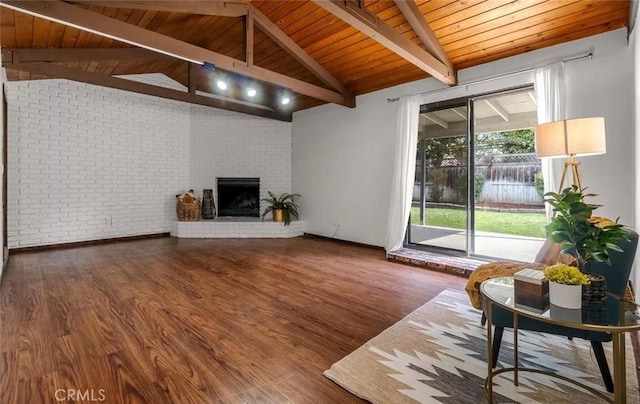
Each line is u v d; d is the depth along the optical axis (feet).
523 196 19.17
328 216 18.84
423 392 5.26
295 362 6.11
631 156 9.50
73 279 10.96
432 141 14.76
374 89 16.20
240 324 7.70
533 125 15.67
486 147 20.16
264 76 12.44
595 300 4.68
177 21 12.63
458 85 13.29
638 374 5.71
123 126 18.10
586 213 4.74
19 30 10.87
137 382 5.40
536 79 11.01
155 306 8.69
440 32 11.43
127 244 17.13
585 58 10.28
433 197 14.83
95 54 13.32
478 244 16.93
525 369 5.55
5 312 8.13
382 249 16.05
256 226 19.44
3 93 12.98
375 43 13.04
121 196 18.13
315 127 19.51
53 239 16.10
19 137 15.03
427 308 8.77
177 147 20.07
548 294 4.91
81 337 6.90
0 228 10.53
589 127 7.38
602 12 9.35
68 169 16.44
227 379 5.55
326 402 5.03
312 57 14.65
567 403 5.03
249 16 11.67
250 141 21.06
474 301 7.14
